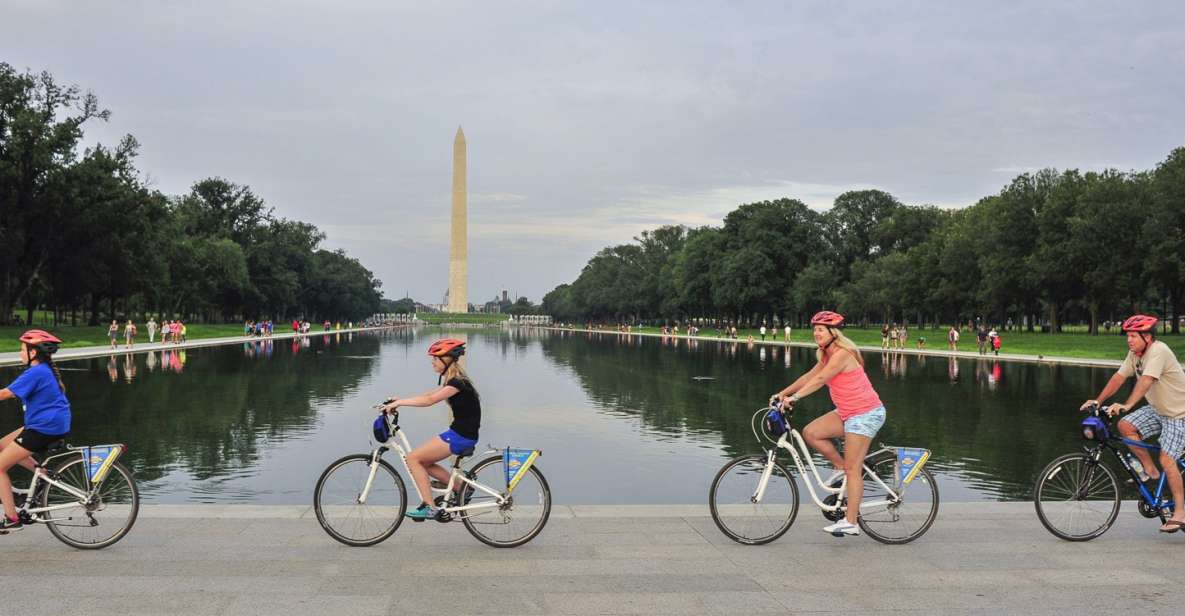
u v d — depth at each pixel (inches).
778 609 257.6
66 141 2549.2
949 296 3599.9
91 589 268.4
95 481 315.6
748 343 3516.2
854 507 325.4
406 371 1609.3
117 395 1083.3
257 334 3786.9
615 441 771.4
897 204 4448.8
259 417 897.5
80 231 2689.5
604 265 7475.4
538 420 915.4
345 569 292.5
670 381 1439.5
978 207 3809.1
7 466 311.9
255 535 335.3
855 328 4975.4
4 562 297.4
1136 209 2701.8
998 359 2100.1
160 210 2918.3
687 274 4894.2
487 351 2731.3
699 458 684.7
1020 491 547.5
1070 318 4542.3
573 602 261.3
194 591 267.3
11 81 2504.9
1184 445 331.3
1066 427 832.9
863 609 258.5
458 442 320.8
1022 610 258.7
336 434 781.9
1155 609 260.4
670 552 319.0
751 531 334.3
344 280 6668.3
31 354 315.9
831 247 4325.8
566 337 4682.6
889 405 1018.7
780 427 334.0
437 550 318.3
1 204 2463.1
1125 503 419.2
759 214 4372.5
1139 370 335.0
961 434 786.2
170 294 3929.6
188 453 677.3
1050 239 2994.6
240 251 4266.7
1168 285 2657.5
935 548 327.9
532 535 326.3
